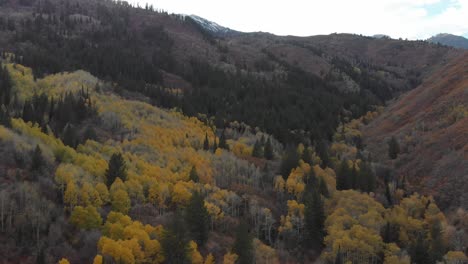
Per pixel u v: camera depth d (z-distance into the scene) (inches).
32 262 2352.4
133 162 3821.4
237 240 2896.2
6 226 2509.8
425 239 3371.1
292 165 4643.2
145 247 2591.0
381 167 5147.6
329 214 3727.9
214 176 4212.6
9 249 2373.3
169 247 2635.3
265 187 4424.2
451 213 3919.8
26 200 2620.6
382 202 4202.8
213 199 3646.7
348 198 3892.7
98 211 2938.0
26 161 3080.7
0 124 3526.1
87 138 4271.7
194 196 3154.5
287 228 3508.9
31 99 4985.2
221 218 3538.4
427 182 4554.6
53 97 5137.8
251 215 3703.3
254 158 5118.1
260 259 2997.0
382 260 3171.8
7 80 5093.5
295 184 4202.8
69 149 3496.6
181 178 3895.2
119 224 2645.2
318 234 3518.7
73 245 2559.1
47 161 3203.7
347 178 4503.0
